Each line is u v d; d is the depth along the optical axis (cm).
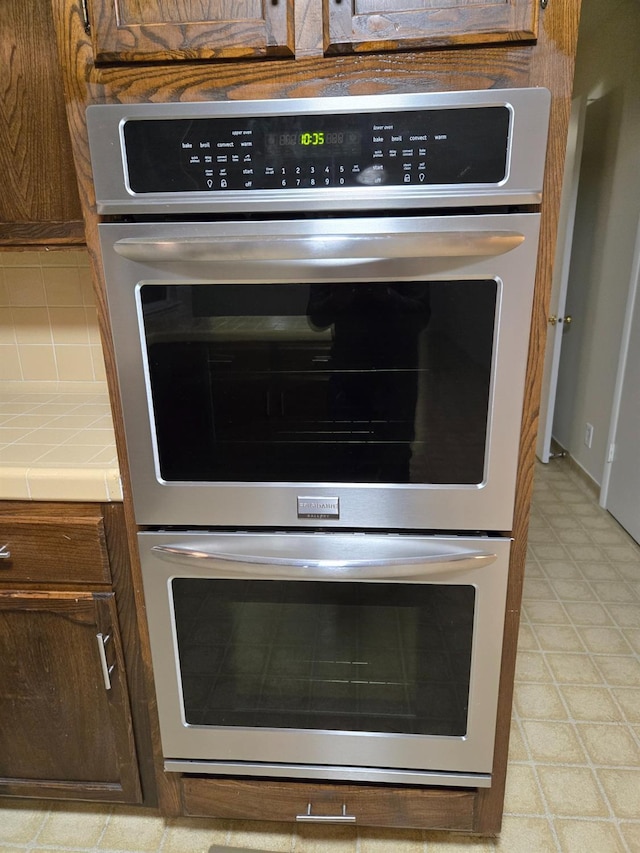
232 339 97
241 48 86
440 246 87
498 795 124
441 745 120
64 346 160
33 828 140
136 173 90
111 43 87
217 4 85
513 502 103
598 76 322
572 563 256
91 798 135
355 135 86
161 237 92
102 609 117
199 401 101
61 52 88
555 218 89
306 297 94
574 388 360
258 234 92
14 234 111
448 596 109
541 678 187
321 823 139
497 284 91
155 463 105
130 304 96
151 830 139
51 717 128
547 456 370
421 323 94
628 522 281
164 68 88
